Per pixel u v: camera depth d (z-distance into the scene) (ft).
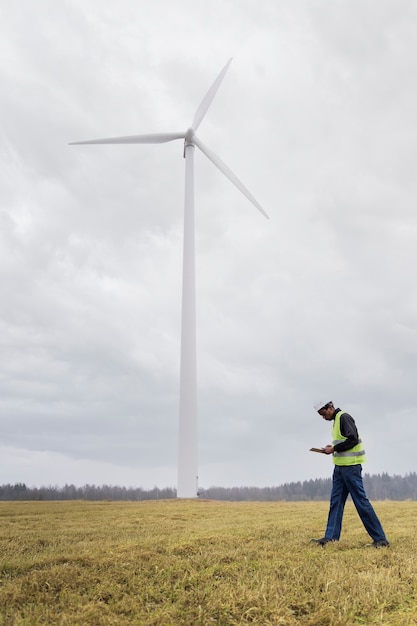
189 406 113.29
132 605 16.40
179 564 21.84
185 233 127.95
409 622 15.29
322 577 19.47
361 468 28.22
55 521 45.52
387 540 27.50
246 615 15.85
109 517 49.88
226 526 39.45
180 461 110.73
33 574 19.75
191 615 15.69
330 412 29.86
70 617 15.05
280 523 40.86
